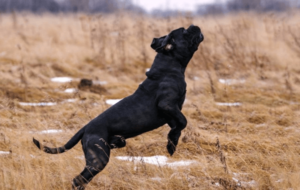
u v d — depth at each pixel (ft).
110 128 21.80
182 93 22.57
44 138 29.91
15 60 59.52
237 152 29.32
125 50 63.36
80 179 21.15
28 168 24.53
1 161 26.00
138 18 74.54
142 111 22.07
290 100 43.70
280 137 31.30
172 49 22.62
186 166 26.53
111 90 47.37
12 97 42.50
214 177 24.66
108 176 25.22
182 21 63.77
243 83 48.19
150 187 23.56
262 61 56.18
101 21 73.15
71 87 47.37
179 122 22.11
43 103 40.04
